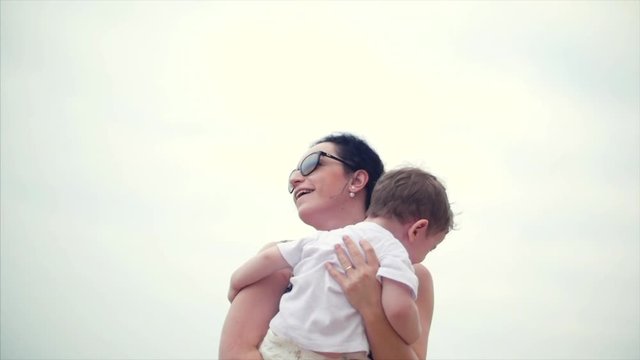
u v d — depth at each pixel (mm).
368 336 1800
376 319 1771
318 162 2451
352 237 1991
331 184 2420
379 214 2186
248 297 2061
